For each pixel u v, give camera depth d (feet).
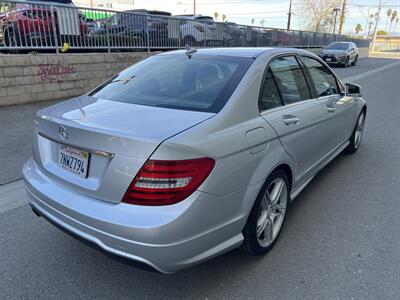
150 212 6.61
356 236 10.37
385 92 41.06
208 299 7.92
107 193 7.02
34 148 9.08
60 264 9.07
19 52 28.35
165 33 40.86
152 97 9.13
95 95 10.20
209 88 8.84
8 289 8.14
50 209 7.96
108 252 6.99
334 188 13.73
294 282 8.43
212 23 48.47
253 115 8.58
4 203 12.13
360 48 132.57
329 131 13.00
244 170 7.80
